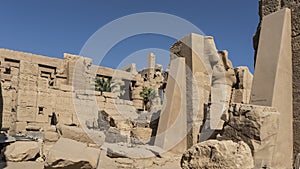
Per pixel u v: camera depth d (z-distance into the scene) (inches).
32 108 904.9
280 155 363.6
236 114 336.5
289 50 403.2
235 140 327.0
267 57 404.2
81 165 347.9
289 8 416.8
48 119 928.3
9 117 891.4
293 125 388.5
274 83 380.2
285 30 403.5
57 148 352.5
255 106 328.8
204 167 267.6
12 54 1109.7
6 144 534.0
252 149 306.8
